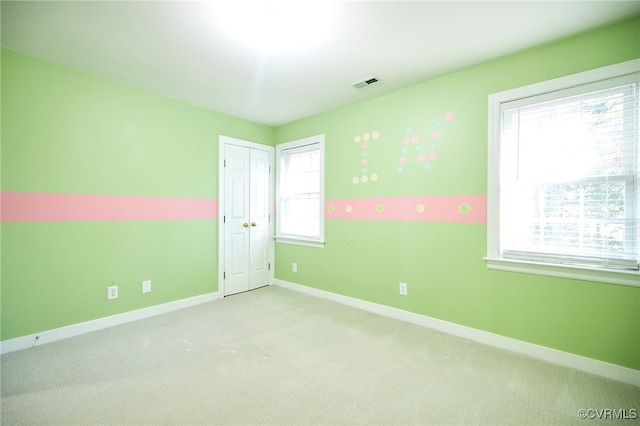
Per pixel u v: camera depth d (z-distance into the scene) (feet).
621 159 6.07
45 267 7.64
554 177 6.81
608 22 5.99
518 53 7.16
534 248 7.12
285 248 13.32
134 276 9.29
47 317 7.66
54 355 6.98
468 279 8.02
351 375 6.24
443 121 8.41
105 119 8.61
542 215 6.99
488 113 7.61
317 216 12.09
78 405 5.22
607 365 6.15
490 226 7.59
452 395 5.59
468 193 7.99
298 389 5.75
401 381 6.03
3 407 5.13
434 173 8.62
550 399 5.48
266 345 7.58
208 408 5.19
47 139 7.61
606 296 6.16
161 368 6.45
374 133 10.02
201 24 6.05
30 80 7.33
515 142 7.30
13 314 7.18
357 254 10.58
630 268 5.99
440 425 4.83
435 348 7.45
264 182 13.37
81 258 8.23
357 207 10.56
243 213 12.51
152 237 9.70
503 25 6.09
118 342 7.70
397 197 9.45
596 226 6.35
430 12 5.66
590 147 6.39
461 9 5.57
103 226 8.63
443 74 8.35
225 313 9.93
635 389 5.76
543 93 6.88
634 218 5.96
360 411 5.15
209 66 7.87
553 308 6.77
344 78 8.59
